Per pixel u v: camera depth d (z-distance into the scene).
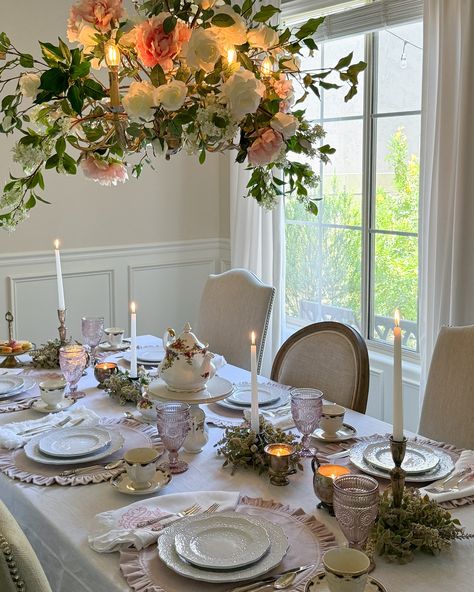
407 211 3.34
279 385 2.35
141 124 1.62
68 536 1.39
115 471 1.67
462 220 2.77
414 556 1.31
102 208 3.93
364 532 1.25
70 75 1.50
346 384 2.30
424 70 2.91
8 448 1.81
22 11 3.50
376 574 1.25
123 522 1.40
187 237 4.33
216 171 4.39
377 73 3.38
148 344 2.85
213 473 1.68
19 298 3.69
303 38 1.82
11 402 2.18
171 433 1.66
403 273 3.40
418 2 3.03
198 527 1.36
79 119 1.76
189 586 1.22
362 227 3.54
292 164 1.88
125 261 4.07
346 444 1.85
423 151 2.97
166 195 4.19
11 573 1.00
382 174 3.43
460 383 2.05
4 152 3.52
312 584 1.19
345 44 3.51
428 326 3.00
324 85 1.85
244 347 2.86
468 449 1.96
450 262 2.86
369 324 3.60
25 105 3.49
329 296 3.78
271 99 1.72
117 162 1.92
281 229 3.79
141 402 2.01
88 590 1.33
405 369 3.35
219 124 1.58
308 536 1.38
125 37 1.73
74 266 3.88
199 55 1.58
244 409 2.09
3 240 3.61
